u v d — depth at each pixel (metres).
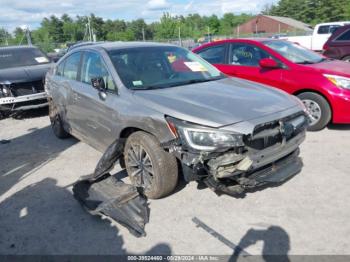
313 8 78.81
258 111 3.61
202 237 3.33
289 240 3.20
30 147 6.35
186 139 3.40
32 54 10.21
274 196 3.97
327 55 12.15
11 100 8.21
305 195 3.96
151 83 4.39
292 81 6.22
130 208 3.65
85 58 5.21
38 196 4.34
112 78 4.42
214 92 4.09
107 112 4.37
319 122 6.04
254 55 6.92
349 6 66.81
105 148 4.75
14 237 3.49
